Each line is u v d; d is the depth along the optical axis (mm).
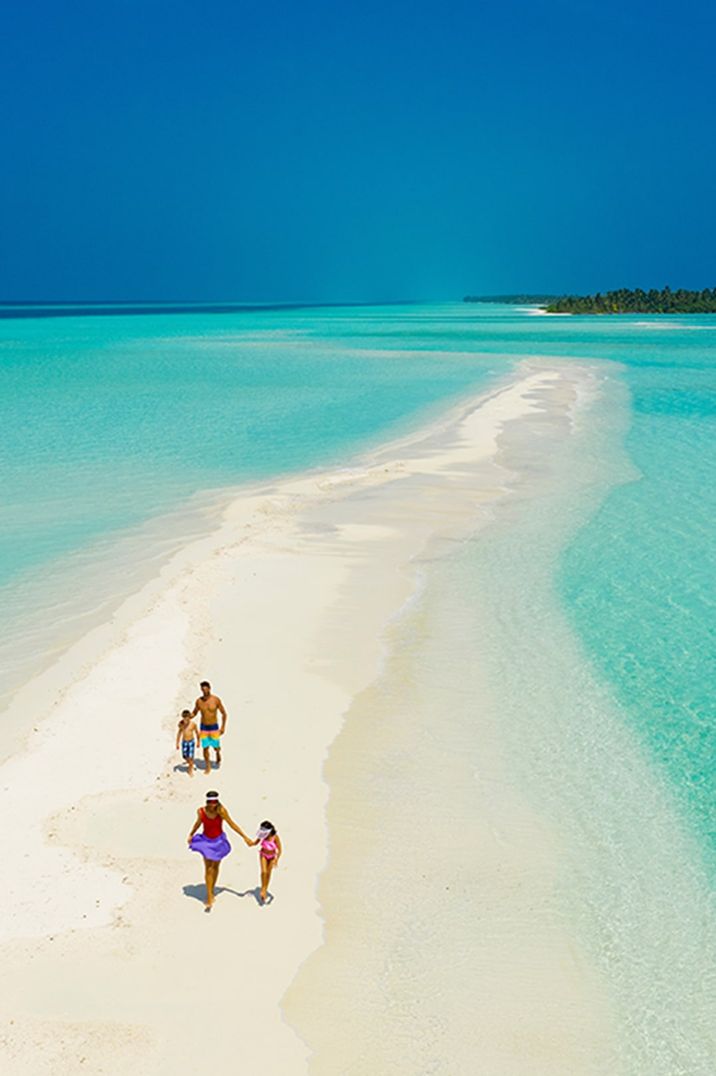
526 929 11180
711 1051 9531
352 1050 9406
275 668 17938
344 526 28047
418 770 14547
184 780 13938
